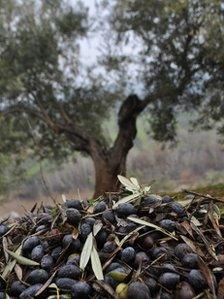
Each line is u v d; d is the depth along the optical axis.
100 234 1.14
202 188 2.92
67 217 1.17
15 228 1.29
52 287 1.04
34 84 6.62
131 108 6.59
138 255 1.07
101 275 1.04
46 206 1.40
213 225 1.19
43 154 7.39
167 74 6.28
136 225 1.15
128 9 6.27
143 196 1.25
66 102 7.08
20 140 7.12
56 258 1.13
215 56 5.42
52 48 6.48
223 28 5.30
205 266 1.02
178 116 6.84
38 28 6.47
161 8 5.92
